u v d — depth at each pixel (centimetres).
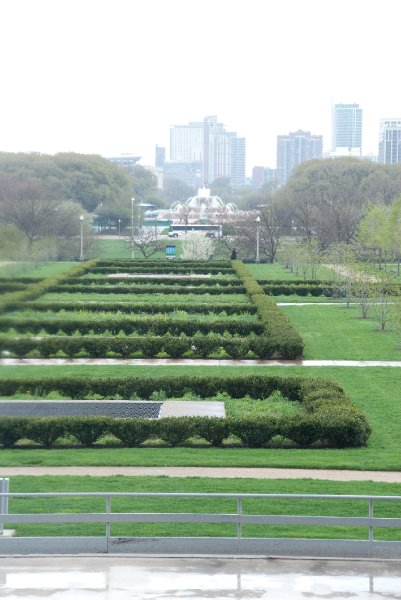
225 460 3297
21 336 3419
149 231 15375
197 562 2194
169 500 2711
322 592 2008
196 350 5716
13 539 2242
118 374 5059
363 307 7594
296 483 2948
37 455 3362
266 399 4350
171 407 4028
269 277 10856
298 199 16175
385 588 2034
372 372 5209
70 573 2108
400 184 18175
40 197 12562
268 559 2222
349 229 13238
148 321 6350
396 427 3891
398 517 2561
